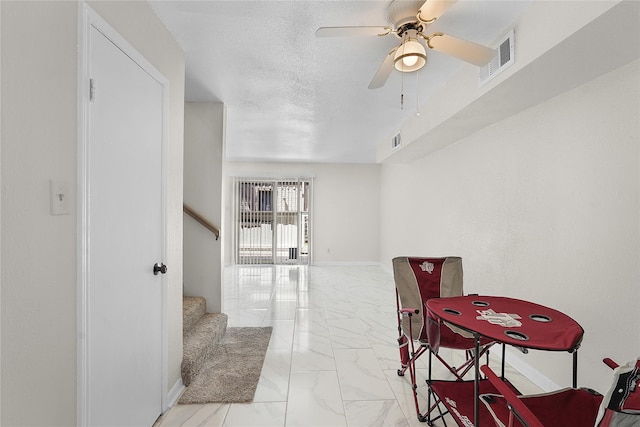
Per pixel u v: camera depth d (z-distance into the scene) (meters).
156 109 1.90
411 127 3.86
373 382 2.42
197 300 3.38
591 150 1.99
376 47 2.30
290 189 7.81
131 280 1.63
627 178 1.77
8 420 0.96
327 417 2.00
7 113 0.93
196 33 2.13
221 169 3.51
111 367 1.47
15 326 0.97
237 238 7.73
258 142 5.46
